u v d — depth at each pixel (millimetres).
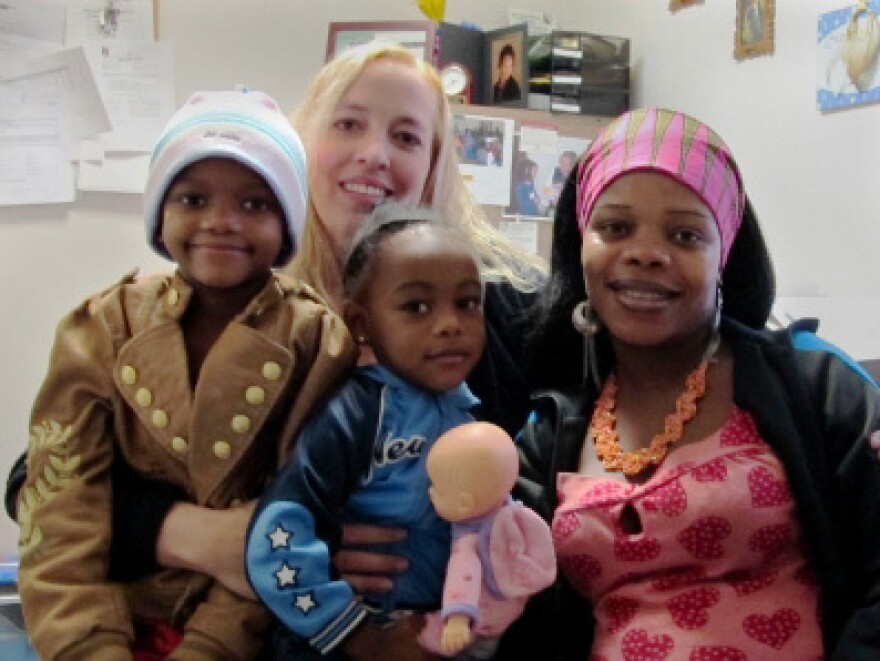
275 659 1020
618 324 1104
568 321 1286
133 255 2506
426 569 1051
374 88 1543
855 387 1076
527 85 2590
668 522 1038
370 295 1081
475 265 1084
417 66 1617
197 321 1135
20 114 2393
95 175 2451
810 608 1032
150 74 2492
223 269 1062
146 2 2486
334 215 1536
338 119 1551
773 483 1041
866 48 1916
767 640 1000
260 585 960
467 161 2496
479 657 1033
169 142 1094
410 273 1048
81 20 2438
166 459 1109
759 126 2232
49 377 1111
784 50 2152
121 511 1101
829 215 2018
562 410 1214
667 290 1074
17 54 2385
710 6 2406
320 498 995
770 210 2195
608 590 1091
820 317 1958
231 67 2586
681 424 1106
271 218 1098
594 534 1077
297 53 2652
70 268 2457
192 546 1056
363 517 1054
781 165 2160
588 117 2668
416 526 1049
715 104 2389
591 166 1174
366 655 979
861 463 1026
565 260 1280
